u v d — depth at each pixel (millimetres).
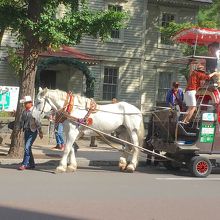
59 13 24344
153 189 11266
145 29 30797
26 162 13703
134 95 30641
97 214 8523
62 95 13352
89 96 26844
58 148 17922
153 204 9547
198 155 14008
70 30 14609
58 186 11156
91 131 13719
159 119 14312
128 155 14547
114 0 29750
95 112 13586
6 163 14734
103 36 15203
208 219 8477
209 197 10523
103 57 29625
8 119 20203
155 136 14703
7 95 21094
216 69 14188
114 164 16016
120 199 9898
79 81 28859
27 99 13766
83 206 9117
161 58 31297
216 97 13812
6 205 8977
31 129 13648
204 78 13812
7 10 14781
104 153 17828
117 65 30094
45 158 15641
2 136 19828
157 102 31266
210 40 14875
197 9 31969
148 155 15039
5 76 26891
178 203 9734
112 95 30125
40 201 9414
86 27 14656
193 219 8438
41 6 14945
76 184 11539
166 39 31328
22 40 15445
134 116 14047
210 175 14141
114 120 13820
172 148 13648
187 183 12383
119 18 14891
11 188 10688
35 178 12219
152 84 31188
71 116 13234
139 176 13391
